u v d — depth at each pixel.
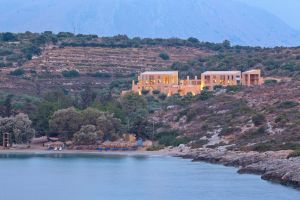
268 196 177.62
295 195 178.25
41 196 193.62
